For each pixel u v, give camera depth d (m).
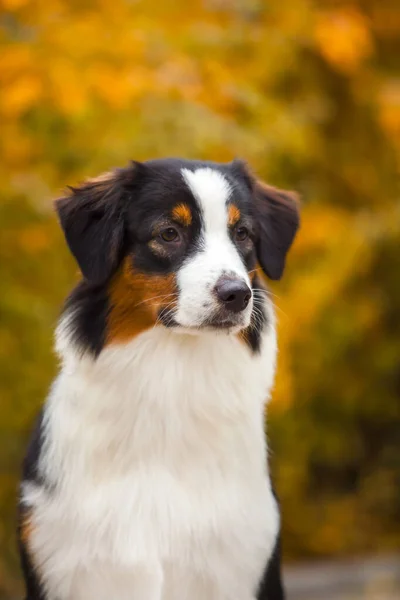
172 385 6.80
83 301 6.98
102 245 6.88
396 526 15.27
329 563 13.08
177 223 6.80
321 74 14.77
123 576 6.73
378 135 15.21
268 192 7.79
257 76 12.59
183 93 11.26
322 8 14.13
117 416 6.79
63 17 11.42
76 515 6.72
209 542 6.77
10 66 10.74
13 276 11.22
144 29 11.41
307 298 12.64
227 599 6.92
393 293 15.11
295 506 14.41
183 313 6.58
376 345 15.19
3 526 11.89
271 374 7.23
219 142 11.12
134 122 11.16
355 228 13.63
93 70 10.94
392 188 15.39
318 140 14.38
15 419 11.38
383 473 15.73
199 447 6.83
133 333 6.80
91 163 11.05
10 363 11.25
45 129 11.30
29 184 10.65
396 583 11.30
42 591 6.91
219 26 12.35
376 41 15.57
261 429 7.13
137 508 6.71
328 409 15.23
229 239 6.90
